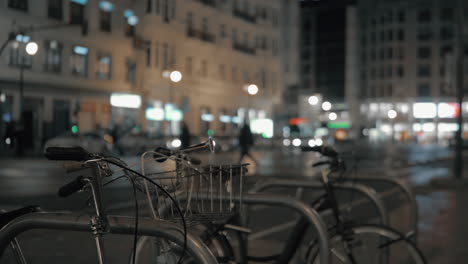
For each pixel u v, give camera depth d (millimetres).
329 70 92750
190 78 32438
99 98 24703
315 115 37938
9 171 17250
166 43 27188
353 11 90375
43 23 17000
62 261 5273
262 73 48688
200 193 3139
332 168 4152
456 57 16828
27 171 17312
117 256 5344
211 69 38125
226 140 39000
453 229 7703
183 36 29875
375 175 5219
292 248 3914
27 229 2594
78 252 5641
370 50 91438
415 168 22078
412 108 87750
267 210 9227
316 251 3730
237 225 3805
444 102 86188
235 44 43688
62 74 22031
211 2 37188
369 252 3777
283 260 3928
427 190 13016
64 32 20125
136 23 23469
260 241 6629
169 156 2906
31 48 16141
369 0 90625
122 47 23500
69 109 23891
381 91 90062
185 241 2406
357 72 91500
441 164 25359
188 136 20922
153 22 24328
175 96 30156
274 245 6367
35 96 21656
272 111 49844
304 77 94625
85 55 22250
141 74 25766
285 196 3469
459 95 14664
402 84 88438
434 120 86625
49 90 22156
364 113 91375
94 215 2525
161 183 2910
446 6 86000
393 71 88750
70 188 2529
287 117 46844
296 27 59438
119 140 25281
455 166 14664
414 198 5148
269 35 49938
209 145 3059
